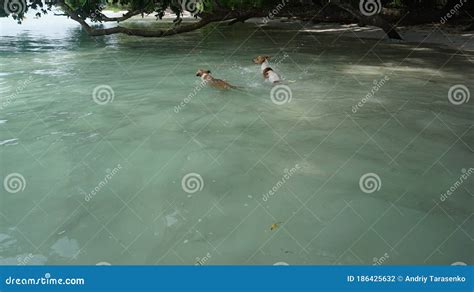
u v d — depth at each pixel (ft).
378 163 14.35
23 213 11.66
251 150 15.81
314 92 24.58
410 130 17.53
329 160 14.73
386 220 10.91
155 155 15.55
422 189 12.44
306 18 58.23
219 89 25.29
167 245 10.18
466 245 9.81
